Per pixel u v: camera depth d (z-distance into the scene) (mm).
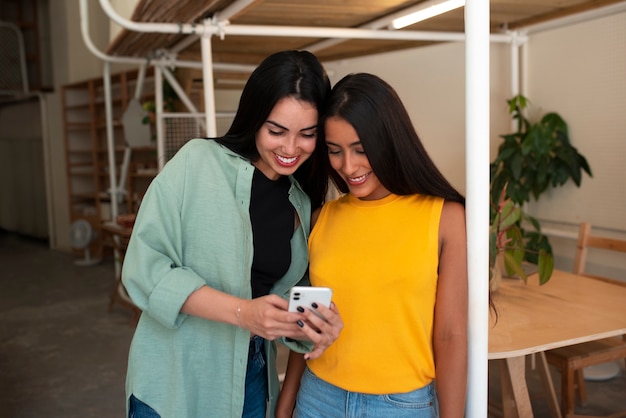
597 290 2619
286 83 1274
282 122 1289
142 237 1332
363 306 1324
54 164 8953
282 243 1459
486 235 1294
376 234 1343
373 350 1316
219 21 2961
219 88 5992
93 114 7902
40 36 9617
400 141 1263
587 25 3553
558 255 3938
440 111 4539
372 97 1237
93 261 7816
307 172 1518
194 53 4738
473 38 1259
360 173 1306
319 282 1398
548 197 3961
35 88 9477
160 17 2898
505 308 2342
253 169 1401
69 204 8570
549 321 2162
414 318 1286
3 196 10594
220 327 1409
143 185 7371
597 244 3092
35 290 6406
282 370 3182
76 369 4055
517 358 2268
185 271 1323
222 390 1433
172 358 1409
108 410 3412
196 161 1383
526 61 4000
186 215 1372
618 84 3400
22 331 4945
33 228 9828
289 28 3107
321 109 1317
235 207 1376
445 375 1286
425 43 4461
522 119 3865
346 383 1347
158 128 4559
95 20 8336
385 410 1317
